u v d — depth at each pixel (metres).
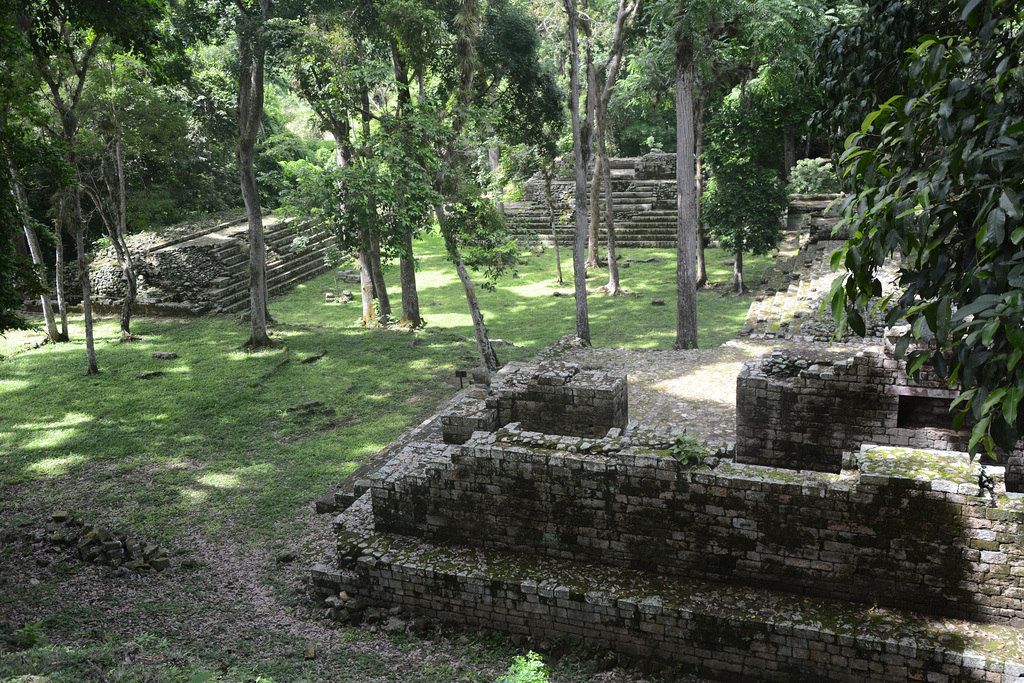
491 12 21.12
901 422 9.99
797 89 23.72
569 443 8.42
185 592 9.63
